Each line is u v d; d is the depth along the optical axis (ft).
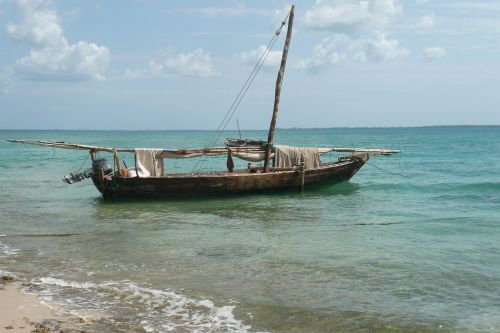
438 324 28.96
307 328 28.19
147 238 52.26
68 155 243.19
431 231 56.03
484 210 72.08
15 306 30.37
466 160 186.50
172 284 35.86
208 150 83.41
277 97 86.58
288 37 86.38
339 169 91.40
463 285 35.99
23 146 377.71
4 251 46.44
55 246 48.60
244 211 70.59
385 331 27.99
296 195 85.92
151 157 79.92
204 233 54.95
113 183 76.84
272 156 89.40
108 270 39.58
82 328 26.96
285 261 42.55
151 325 27.96
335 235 53.83
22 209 73.82
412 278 37.65
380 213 69.05
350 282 36.63
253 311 30.58
